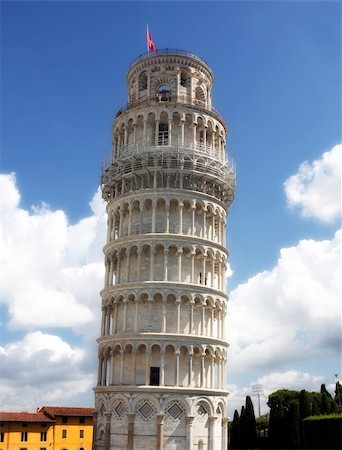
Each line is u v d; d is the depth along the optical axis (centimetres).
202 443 6406
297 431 9531
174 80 7950
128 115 7769
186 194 7219
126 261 7056
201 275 7106
